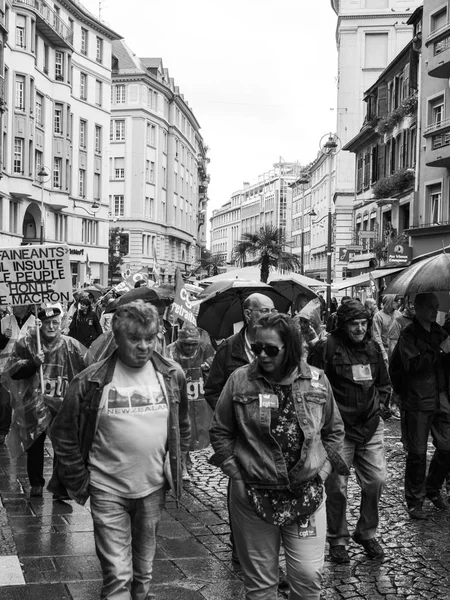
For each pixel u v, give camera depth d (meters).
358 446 6.22
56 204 53.97
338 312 6.21
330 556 6.12
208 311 8.85
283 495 4.10
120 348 4.32
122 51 83.94
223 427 4.27
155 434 4.37
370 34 53.12
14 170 47.06
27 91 47.25
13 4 45.84
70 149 57.19
